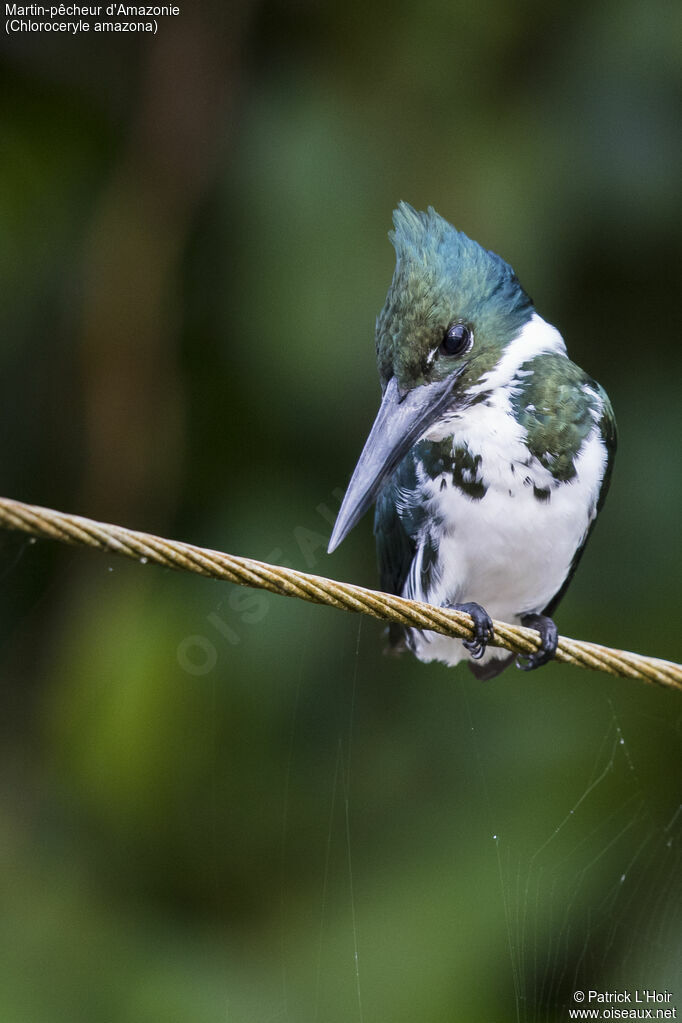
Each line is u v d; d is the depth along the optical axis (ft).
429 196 35.06
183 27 37.52
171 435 37.32
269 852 34.55
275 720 34.68
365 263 34.50
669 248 36.24
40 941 31.96
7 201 37.35
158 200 37.32
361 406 35.06
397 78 36.27
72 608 37.55
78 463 38.81
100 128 38.96
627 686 35.37
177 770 33.83
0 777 36.24
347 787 35.17
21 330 38.37
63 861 33.86
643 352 37.19
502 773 34.81
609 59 35.76
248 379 36.11
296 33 37.76
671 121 35.65
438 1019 30.12
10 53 38.24
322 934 31.99
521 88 36.50
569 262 36.06
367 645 36.37
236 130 37.40
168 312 37.27
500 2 36.40
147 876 33.94
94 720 33.73
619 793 34.17
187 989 31.09
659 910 32.81
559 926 32.04
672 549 35.73
